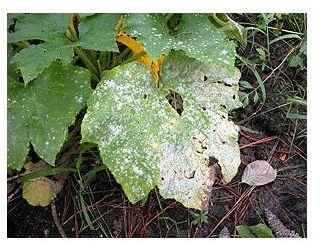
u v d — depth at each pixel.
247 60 0.72
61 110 0.54
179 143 0.54
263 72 0.74
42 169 0.61
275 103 0.71
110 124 0.53
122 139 0.53
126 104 0.54
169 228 0.61
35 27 0.55
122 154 0.53
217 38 0.55
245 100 0.68
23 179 0.59
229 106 0.58
